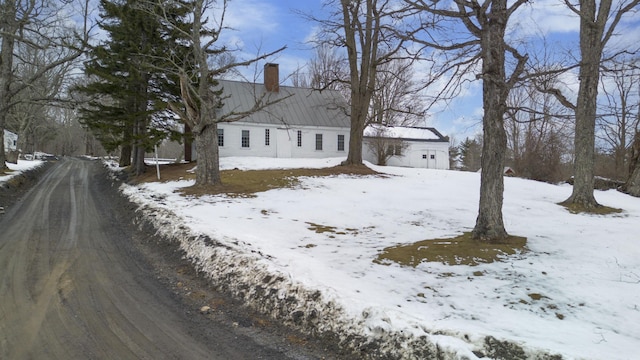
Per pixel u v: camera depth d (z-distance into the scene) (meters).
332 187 16.81
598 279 5.98
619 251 7.41
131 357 4.09
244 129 29.88
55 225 10.83
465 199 14.29
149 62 18.53
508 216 11.26
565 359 3.60
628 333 4.34
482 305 4.98
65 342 4.38
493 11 7.19
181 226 8.94
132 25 19.08
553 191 17.03
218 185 15.16
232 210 11.21
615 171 29.47
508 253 7.09
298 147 31.34
